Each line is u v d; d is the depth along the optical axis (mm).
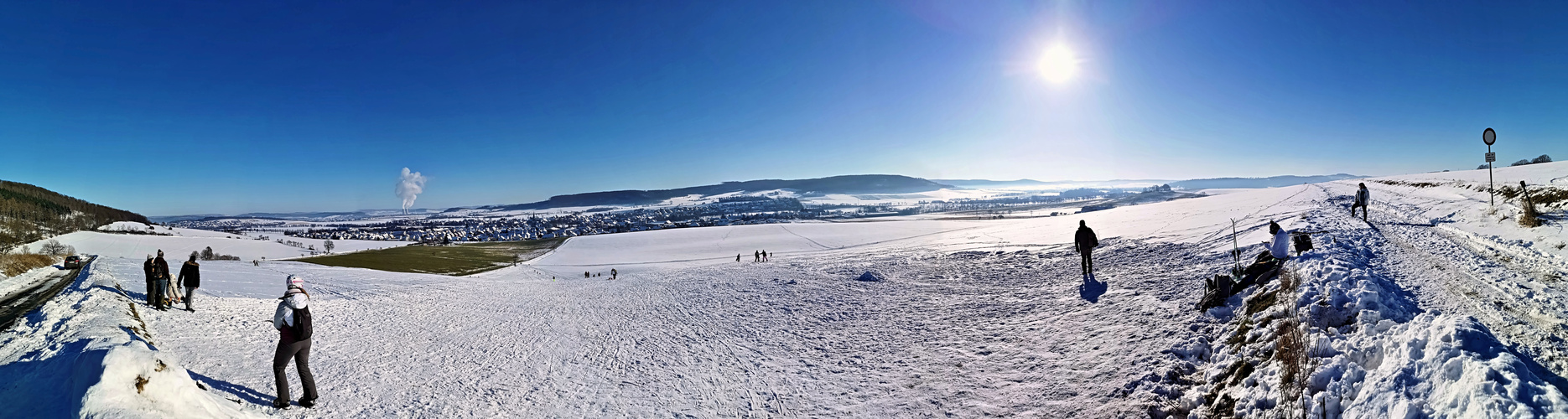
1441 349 4367
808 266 23422
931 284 15492
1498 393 3664
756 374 8328
